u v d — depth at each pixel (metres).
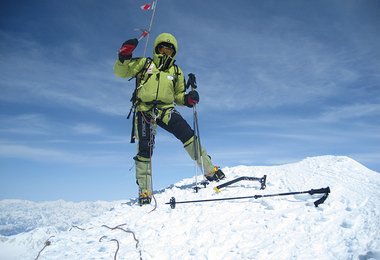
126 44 4.88
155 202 4.86
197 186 5.51
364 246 3.06
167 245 3.71
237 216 4.04
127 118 5.56
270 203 4.11
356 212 3.69
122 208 5.21
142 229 4.17
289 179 5.09
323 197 3.95
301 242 3.32
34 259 3.80
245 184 5.21
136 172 5.33
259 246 3.38
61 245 4.12
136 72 5.43
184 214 4.36
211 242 3.60
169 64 5.47
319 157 6.13
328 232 3.42
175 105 5.86
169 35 5.43
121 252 3.68
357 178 4.75
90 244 4.03
